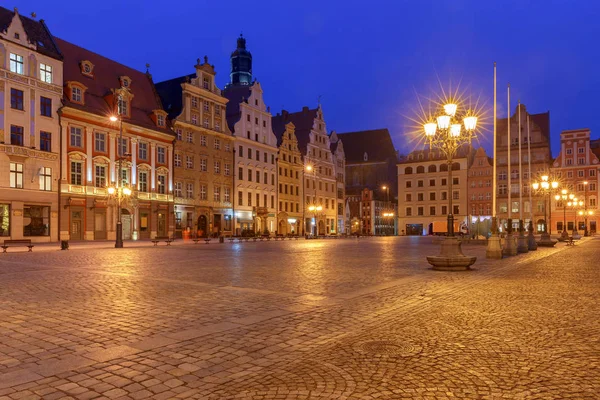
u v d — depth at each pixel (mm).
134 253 29344
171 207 60750
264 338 7184
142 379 5355
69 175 49312
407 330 7672
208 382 5262
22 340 7059
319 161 93375
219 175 69375
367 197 119062
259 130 78125
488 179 98562
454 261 17203
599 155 95125
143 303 10234
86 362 5977
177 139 62531
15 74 44688
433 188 103938
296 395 4844
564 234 58156
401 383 5152
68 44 54688
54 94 48219
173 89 66250
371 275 15812
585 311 9234
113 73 58938
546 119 96188
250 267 18969
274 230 80312
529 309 9469
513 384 5098
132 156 55875
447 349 6500
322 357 6168
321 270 17609
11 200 43969
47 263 21312
